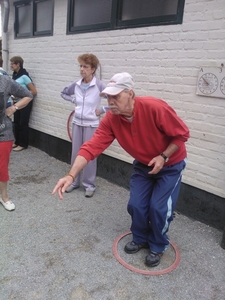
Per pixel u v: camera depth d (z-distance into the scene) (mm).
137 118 2037
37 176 4215
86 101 3416
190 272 2346
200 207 3076
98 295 2072
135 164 2445
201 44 2830
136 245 2553
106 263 2404
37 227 2873
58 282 2172
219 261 2494
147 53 3322
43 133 5285
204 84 2830
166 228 2307
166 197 2227
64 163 4832
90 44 4035
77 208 3305
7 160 3031
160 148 2150
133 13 3459
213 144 2895
